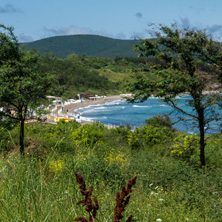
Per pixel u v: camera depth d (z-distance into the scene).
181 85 13.10
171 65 13.79
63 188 3.08
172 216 5.13
